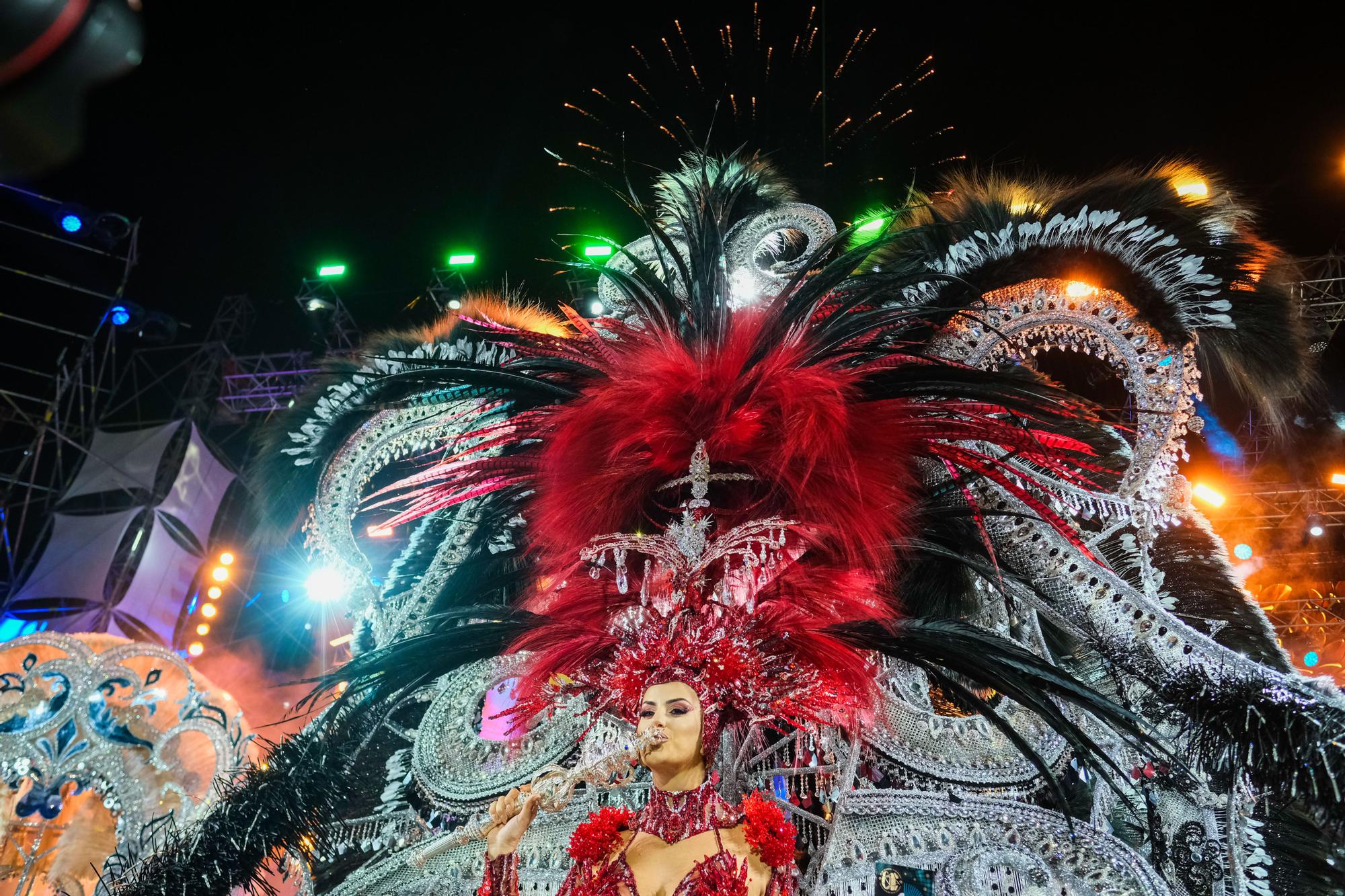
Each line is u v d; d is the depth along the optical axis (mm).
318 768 3184
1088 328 3381
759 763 3156
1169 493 3326
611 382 3072
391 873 3303
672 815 2387
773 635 2678
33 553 12469
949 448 3102
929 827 3064
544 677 2852
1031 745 3160
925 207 3596
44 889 3820
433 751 3412
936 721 3209
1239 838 2934
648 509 2906
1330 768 2656
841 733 3178
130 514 12227
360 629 3691
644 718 2436
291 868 3332
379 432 3758
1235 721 2842
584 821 3211
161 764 3566
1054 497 3338
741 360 2914
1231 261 3367
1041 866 3020
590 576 2883
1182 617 3373
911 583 3330
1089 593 3174
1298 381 3490
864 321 3129
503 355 3752
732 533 2699
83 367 13531
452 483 3400
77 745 3572
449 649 3062
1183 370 3334
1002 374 3053
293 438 3742
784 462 2746
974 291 3260
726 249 3730
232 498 12281
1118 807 3316
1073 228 3377
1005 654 2707
